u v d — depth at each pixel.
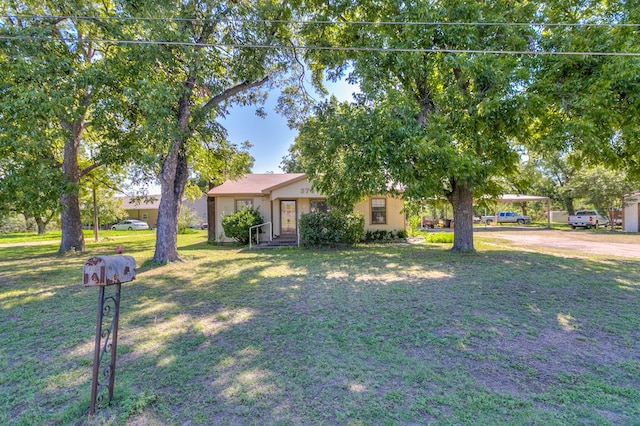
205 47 8.59
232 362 3.21
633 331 3.84
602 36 7.21
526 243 13.86
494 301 5.07
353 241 13.12
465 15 8.23
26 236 22.78
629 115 6.95
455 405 2.46
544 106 7.60
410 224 16.91
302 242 13.37
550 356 3.25
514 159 8.66
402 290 5.80
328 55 9.96
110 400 2.52
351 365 3.12
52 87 7.65
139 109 8.73
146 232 26.98
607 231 20.62
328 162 9.52
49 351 3.53
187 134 9.45
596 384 2.72
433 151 7.54
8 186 8.09
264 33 8.99
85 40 6.80
